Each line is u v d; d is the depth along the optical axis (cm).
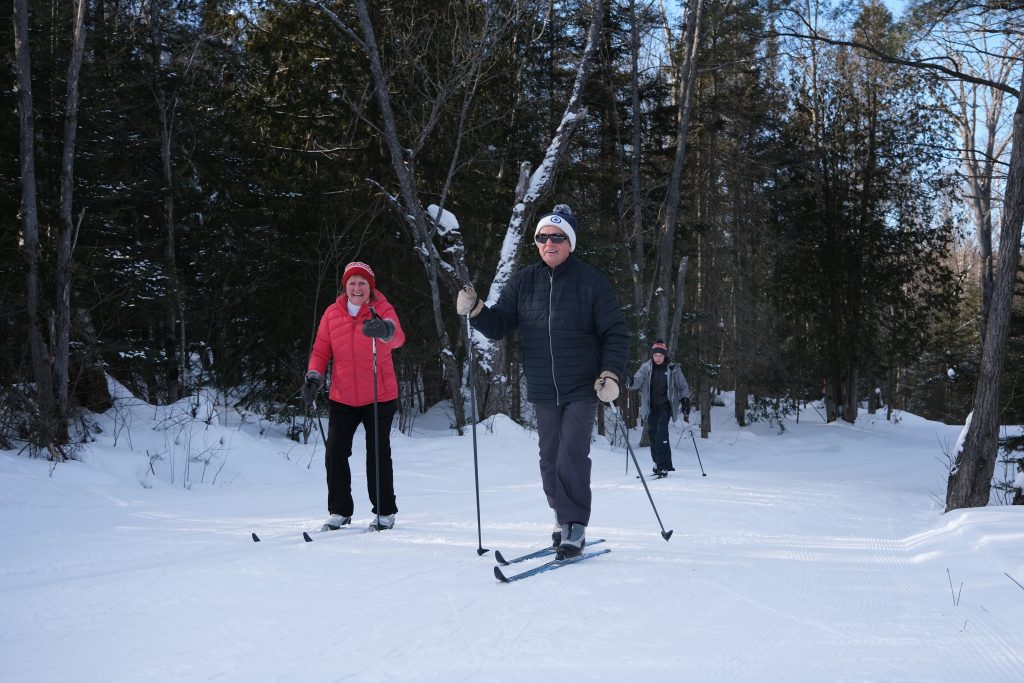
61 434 1009
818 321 3119
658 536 573
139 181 1734
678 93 2650
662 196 2516
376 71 1716
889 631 335
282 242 1961
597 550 505
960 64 1577
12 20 1364
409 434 1941
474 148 2075
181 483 995
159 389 1775
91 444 1036
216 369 1958
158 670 282
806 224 3084
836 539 583
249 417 1791
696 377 2841
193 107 1922
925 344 3167
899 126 3008
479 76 1827
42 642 317
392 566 457
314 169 2017
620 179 2398
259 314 1958
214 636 322
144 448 1097
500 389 1783
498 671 279
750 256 2838
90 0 1666
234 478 1067
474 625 336
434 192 2080
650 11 2334
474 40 1806
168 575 434
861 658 297
